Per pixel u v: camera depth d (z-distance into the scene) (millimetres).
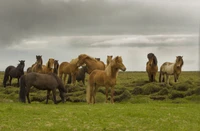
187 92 29578
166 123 16094
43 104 24016
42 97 29172
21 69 38719
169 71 37844
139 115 17703
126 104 24219
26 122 15672
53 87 25078
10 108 18875
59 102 26312
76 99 28062
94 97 24875
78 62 28906
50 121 15992
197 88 29703
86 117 16953
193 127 15516
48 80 24797
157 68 38062
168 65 38375
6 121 15734
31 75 24328
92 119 16562
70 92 33094
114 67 23359
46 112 18312
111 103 23875
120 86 35875
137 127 15227
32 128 14625
